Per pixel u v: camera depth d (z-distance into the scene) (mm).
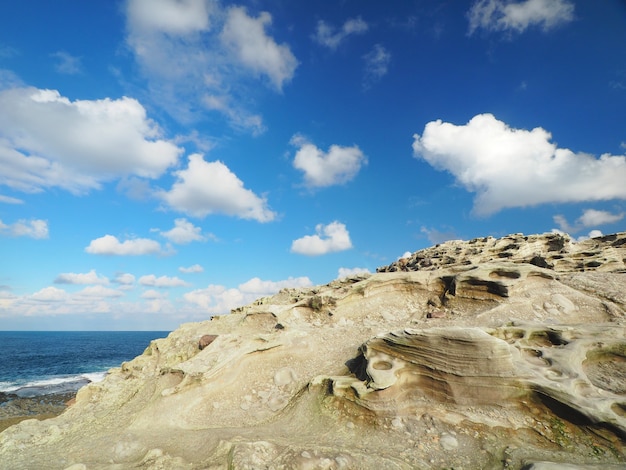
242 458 7598
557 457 7109
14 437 12094
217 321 22250
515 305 15375
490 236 28781
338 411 10234
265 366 14172
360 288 19297
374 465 7309
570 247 24297
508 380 8984
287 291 29500
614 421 7359
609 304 14562
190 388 12828
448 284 18391
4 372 46969
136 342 126750
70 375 44656
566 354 9922
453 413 8938
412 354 10664
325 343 15438
